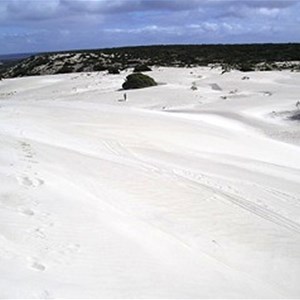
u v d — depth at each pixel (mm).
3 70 102250
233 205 10703
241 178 14133
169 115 27734
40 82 60406
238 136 23375
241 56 90812
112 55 97375
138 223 8531
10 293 4766
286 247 8461
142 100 39469
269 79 51688
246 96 39719
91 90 48625
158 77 56906
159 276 6219
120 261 6469
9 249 6078
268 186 13312
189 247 7801
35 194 8805
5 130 17469
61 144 16016
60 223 7504
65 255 6301
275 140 24000
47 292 5000
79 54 99000
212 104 36406
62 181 10266
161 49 113250
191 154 17797
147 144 18969
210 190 11836
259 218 9961
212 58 90000
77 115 24562
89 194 9773
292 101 35219
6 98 48750
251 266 7473
